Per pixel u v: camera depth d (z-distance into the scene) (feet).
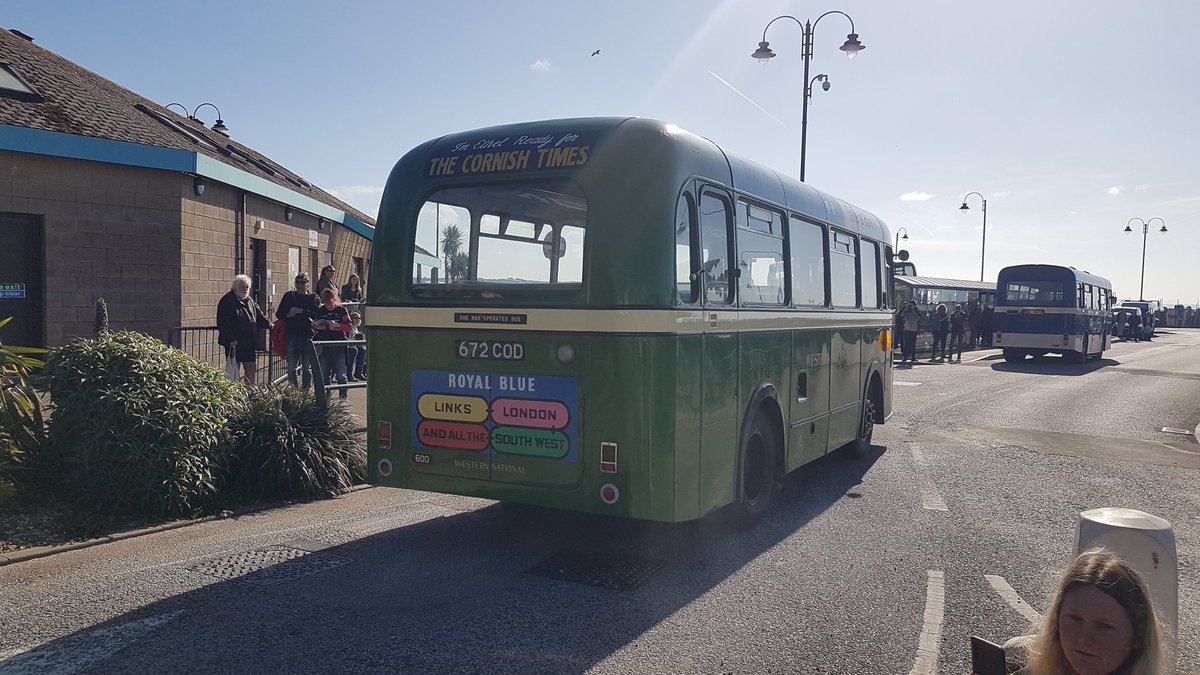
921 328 106.22
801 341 26.76
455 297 20.53
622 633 16.08
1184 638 16.75
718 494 21.07
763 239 24.04
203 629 15.83
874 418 36.81
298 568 19.53
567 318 19.08
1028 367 89.92
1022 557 21.44
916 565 20.66
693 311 19.57
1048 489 29.76
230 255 53.98
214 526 22.89
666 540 22.53
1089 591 7.98
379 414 21.49
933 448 38.17
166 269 47.67
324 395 28.43
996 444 39.45
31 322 43.88
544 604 17.52
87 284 45.09
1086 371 85.05
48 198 43.70
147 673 13.94
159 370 23.65
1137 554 11.16
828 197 30.30
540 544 21.86
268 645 15.15
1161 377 77.92
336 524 23.43
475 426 20.26
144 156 46.06
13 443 22.62
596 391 18.88
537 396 19.49
